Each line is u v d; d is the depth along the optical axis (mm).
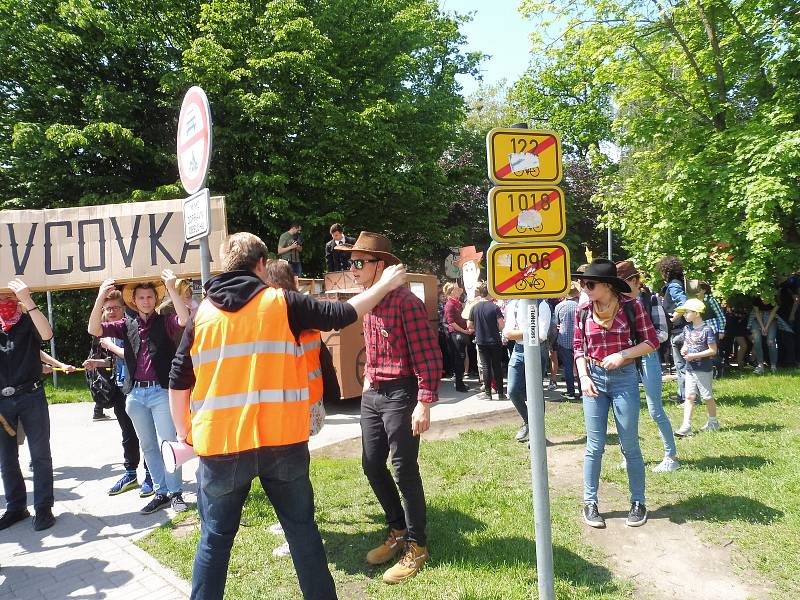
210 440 2389
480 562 3432
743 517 3885
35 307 4426
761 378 9336
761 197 9750
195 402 2475
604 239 29203
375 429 3496
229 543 2453
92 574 3625
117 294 5297
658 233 11938
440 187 20422
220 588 2426
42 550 4051
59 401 10258
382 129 16797
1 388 4391
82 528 4426
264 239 16766
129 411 4633
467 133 25484
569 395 8984
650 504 4262
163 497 4742
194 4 16172
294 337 2539
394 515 3590
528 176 2605
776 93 11109
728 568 3326
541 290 2605
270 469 2434
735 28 11773
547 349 9148
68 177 14289
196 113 3646
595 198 14039
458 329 9742
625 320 3920
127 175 15648
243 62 15180
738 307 11344
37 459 4480
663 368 11523
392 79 19359
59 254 4613
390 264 3619
